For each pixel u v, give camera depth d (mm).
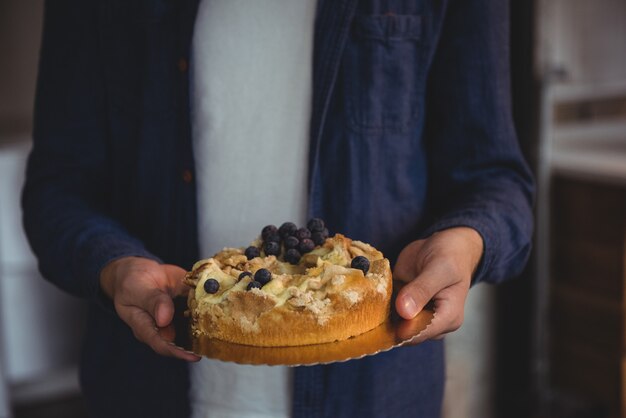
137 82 1150
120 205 1197
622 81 2789
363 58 1099
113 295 1033
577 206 2242
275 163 1129
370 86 1102
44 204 1146
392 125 1118
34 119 1199
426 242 1032
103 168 1197
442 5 1101
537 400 2275
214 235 1148
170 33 1120
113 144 1178
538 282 2232
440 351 1194
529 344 2252
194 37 1121
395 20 1094
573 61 2621
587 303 2262
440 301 969
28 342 2348
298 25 1104
